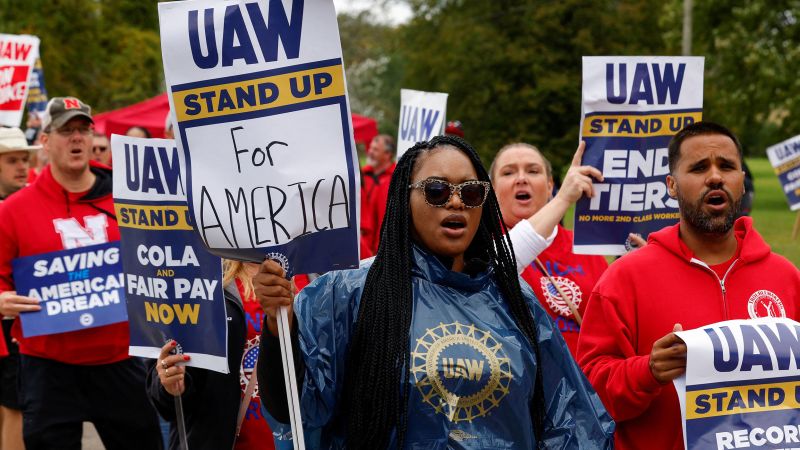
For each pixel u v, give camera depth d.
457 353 7.18
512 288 7.57
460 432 7.12
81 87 92.06
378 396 7.06
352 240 7.59
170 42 7.57
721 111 84.00
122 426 13.66
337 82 7.60
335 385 7.24
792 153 38.03
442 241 7.40
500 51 86.44
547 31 86.19
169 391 9.65
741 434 8.03
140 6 101.19
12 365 16.12
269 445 10.02
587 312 8.98
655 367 8.14
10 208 13.66
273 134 7.58
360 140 41.88
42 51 85.56
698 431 8.03
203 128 7.60
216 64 7.57
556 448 7.57
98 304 13.46
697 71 11.44
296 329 7.48
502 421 7.23
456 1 93.75
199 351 9.68
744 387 8.10
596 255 11.84
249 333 10.12
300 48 7.59
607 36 87.69
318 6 7.59
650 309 8.70
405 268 7.31
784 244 47.78
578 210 11.34
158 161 9.86
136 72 95.06
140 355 9.99
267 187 7.57
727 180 8.60
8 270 13.66
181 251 9.79
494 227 7.64
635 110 11.35
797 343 8.18
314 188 7.57
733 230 8.85
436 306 7.34
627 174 11.36
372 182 28.09
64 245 13.61
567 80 85.44
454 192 7.34
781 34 80.88
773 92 80.88
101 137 23.45
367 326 7.20
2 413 17.25
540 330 7.71
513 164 12.12
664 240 8.84
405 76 99.25
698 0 81.81
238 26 7.55
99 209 13.84
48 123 13.62
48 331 13.31
